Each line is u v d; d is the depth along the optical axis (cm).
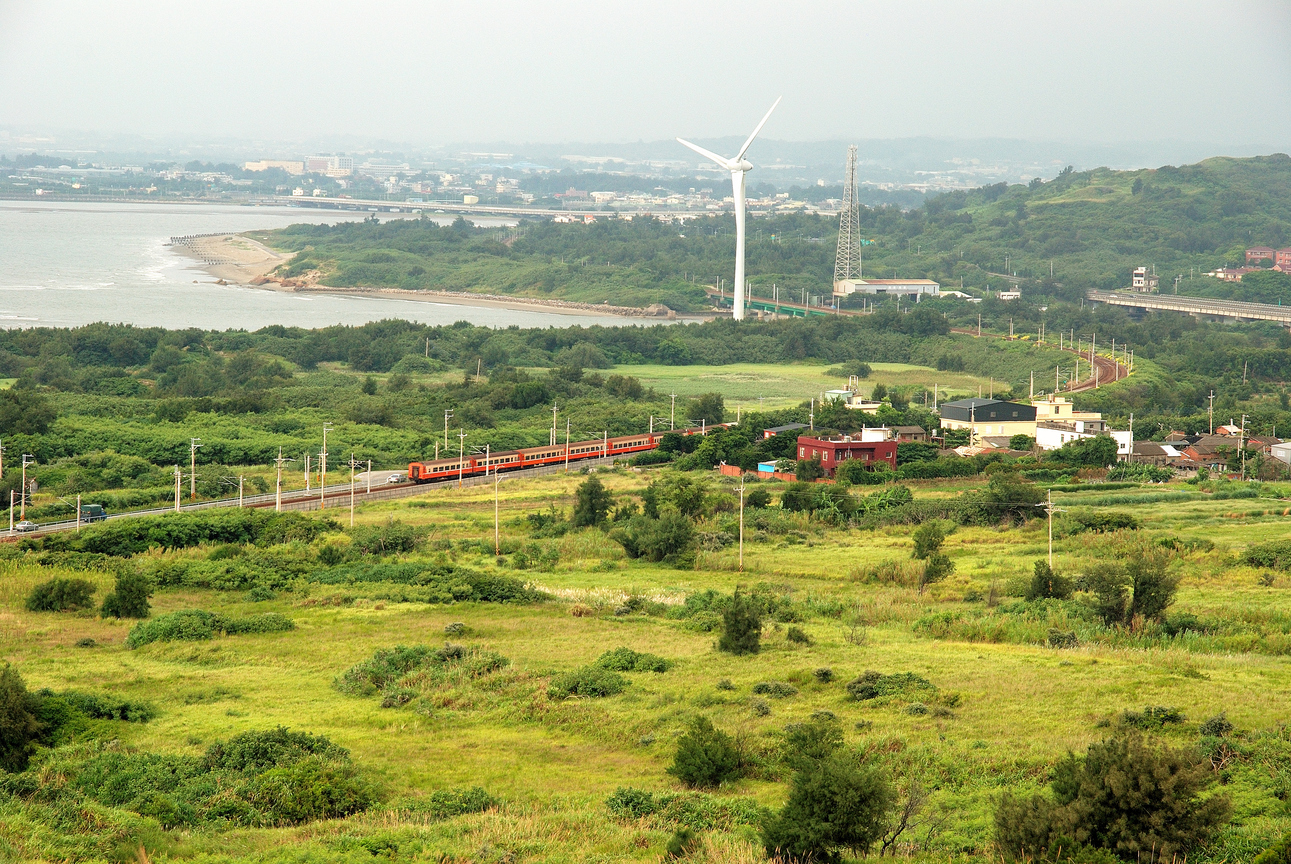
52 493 13150
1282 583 8369
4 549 9781
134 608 7912
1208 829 3691
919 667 6122
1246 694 5294
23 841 3859
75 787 4484
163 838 3972
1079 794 3797
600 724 5406
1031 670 5950
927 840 3900
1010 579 8575
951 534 10956
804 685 5906
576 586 8862
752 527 11269
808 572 9300
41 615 7919
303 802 4391
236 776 4634
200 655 6794
